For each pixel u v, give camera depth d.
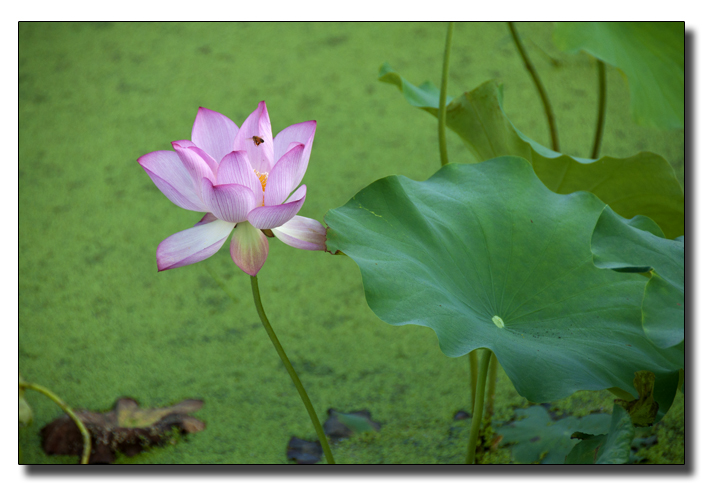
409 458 4.79
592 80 7.80
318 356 5.00
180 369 4.98
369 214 4.53
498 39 8.52
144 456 4.80
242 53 8.54
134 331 5.17
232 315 5.35
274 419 4.88
